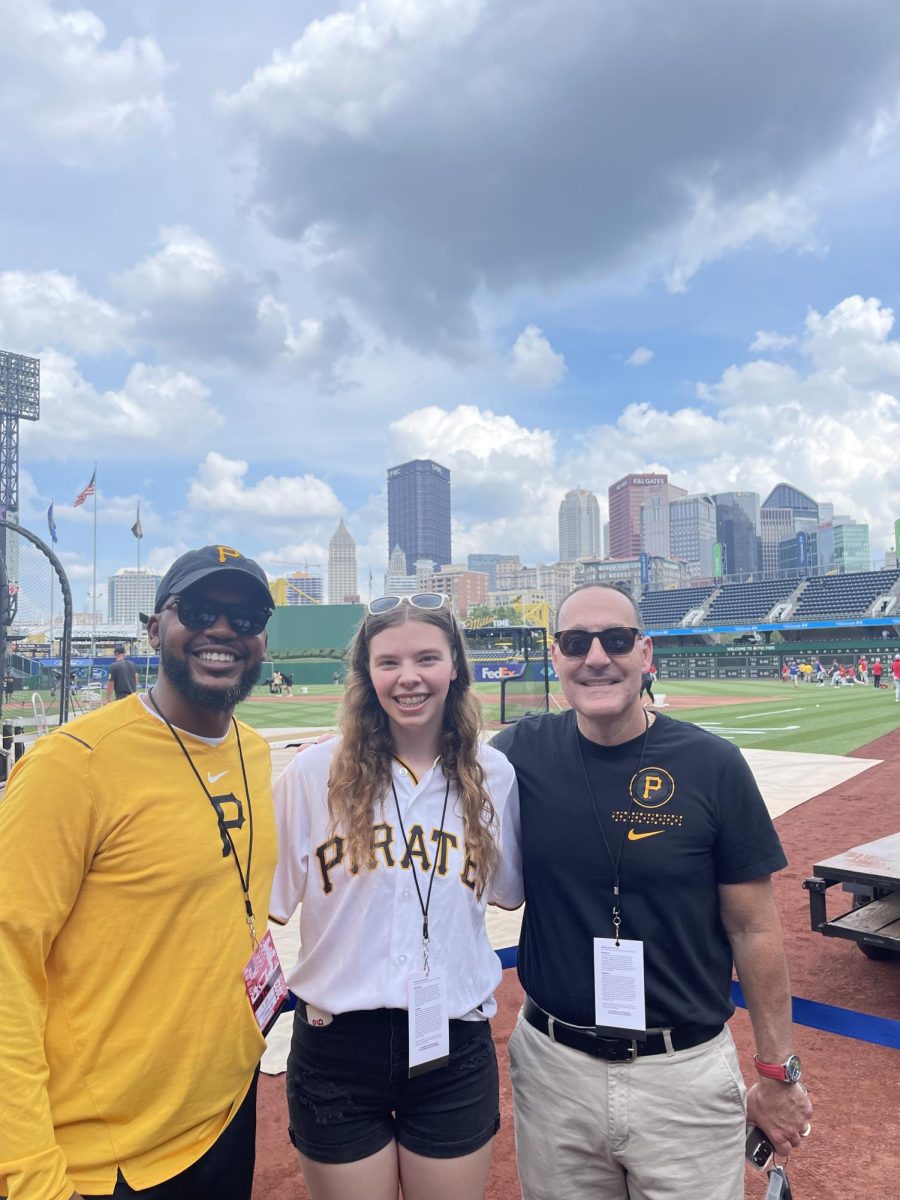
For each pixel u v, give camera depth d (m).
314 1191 1.85
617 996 1.91
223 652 1.70
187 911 1.64
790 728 18.88
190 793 1.70
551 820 2.03
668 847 1.92
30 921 1.47
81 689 29.75
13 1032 1.42
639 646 2.00
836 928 4.21
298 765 1.99
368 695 1.98
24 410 85.44
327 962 1.87
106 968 1.57
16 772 1.59
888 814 8.95
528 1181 2.04
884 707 25.64
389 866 1.86
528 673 17.06
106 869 1.59
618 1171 1.98
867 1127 3.07
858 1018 2.54
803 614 76.44
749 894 1.97
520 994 4.32
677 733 2.04
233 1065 1.71
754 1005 2.00
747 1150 2.08
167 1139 1.61
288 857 1.94
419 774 1.99
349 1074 1.82
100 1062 1.55
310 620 60.25
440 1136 1.83
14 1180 1.36
